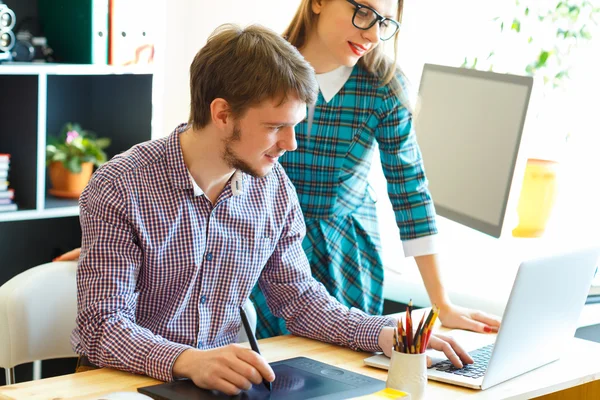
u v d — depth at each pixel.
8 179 2.90
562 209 2.88
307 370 1.58
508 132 2.24
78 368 1.68
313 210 2.07
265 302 2.05
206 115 1.57
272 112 1.50
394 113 2.01
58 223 3.22
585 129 2.86
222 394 1.43
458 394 1.51
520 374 1.64
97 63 2.92
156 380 1.52
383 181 3.12
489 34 2.97
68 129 3.11
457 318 1.94
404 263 2.71
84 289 1.59
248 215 1.72
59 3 2.98
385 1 1.87
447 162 2.49
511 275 2.39
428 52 3.06
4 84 2.88
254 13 3.19
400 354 1.42
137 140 3.14
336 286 2.06
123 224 1.59
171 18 3.35
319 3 1.93
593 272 1.75
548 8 2.85
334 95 2.00
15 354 1.91
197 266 1.67
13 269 3.15
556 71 2.86
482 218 2.32
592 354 1.80
